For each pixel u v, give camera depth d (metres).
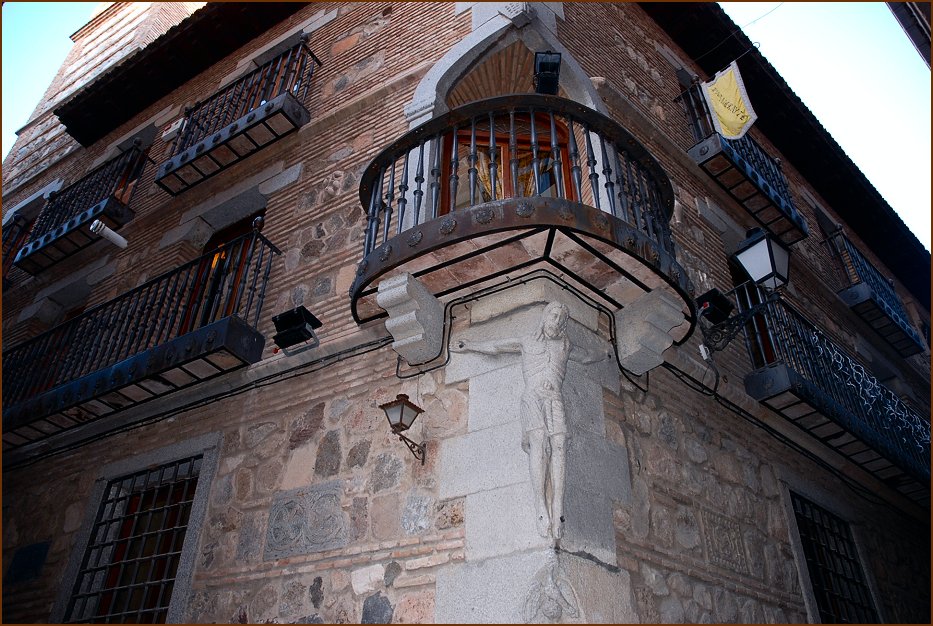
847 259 11.46
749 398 6.37
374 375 5.34
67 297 10.05
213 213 8.70
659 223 5.30
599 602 3.78
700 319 6.55
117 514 6.38
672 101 9.37
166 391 6.38
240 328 5.99
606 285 5.07
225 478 5.61
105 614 5.78
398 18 8.74
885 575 7.36
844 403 7.17
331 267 6.52
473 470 4.34
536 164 4.96
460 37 7.47
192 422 6.29
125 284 8.85
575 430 4.41
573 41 7.71
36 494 7.08
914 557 8.24
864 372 7.74
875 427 7.50
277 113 8.13
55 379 7.67
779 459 6.64
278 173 8.18
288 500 5.12
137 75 11.93
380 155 5.41
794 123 11.97
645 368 5.19
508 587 3.76
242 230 8.69
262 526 5.12
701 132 9.11
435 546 4.21
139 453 6.47
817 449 7.02
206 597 5.01
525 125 6.59
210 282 7.82
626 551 4.28
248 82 9.40
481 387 4.68
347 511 4.77
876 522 7.86
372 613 4.20
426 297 4.96
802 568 5.90
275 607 4.64
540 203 4.41
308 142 8.20
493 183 4.70
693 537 4.95
